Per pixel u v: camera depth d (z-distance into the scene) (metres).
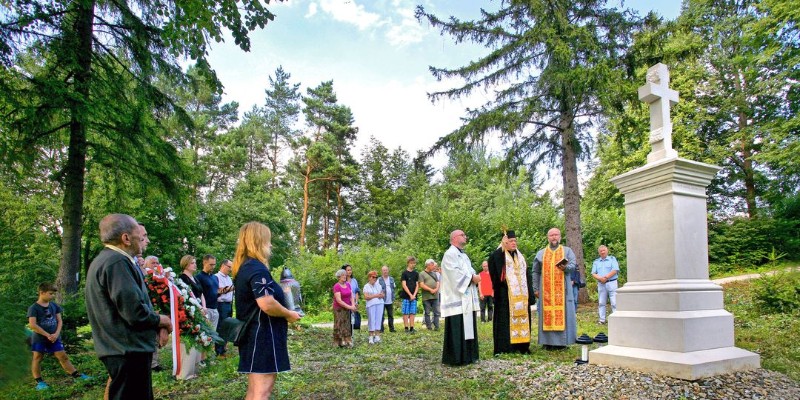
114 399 3.27
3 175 10.12
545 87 14.02
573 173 14.97
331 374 6.32
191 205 13.26
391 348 8.76
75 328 8.73
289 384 5.72
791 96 17.97
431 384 5.58
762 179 21.33
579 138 15.27
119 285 3.25
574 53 13.22
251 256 3.62
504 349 7.36
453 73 15.25
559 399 4.62
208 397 5.30
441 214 24.95
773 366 5.39
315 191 40.31
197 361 6.74
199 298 7.32
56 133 10.55
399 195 44.53
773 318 8.79
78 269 10.78
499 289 7.52
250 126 40.91
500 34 14.94
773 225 19.44
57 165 11.38
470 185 38.81
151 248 22.67
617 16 13.85
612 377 4.98
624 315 5.60
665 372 4.90
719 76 22.16
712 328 5.16
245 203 29.30
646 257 5.58
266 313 3.47
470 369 6.29
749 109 21.52
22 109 9.17
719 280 16.78
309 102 40.12
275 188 38.38
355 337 10.95
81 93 9.76
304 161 38.25
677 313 5.07
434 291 12.35
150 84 11.72
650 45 13.01
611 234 23.19
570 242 14.83
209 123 39.06
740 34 20.23
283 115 45.59
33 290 9.20
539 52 14.52
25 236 17.64
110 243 3.47
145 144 11.62
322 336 11.15
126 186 12.45
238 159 34.91
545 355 7.09
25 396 5.80
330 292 21.61
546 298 7.71
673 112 22.11
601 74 12.45
